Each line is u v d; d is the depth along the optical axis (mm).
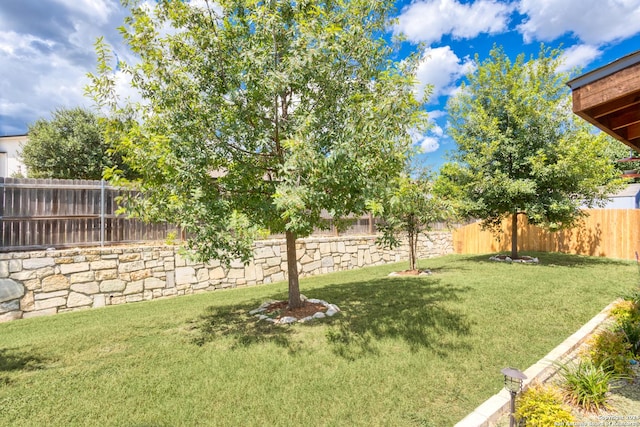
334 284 8836
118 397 3250
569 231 13672
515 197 10922
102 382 3539
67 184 7301
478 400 3203
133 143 4336
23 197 6789
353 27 4570
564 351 4117
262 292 8258
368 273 10789
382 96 4426
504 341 4539
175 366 3889
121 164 14898
